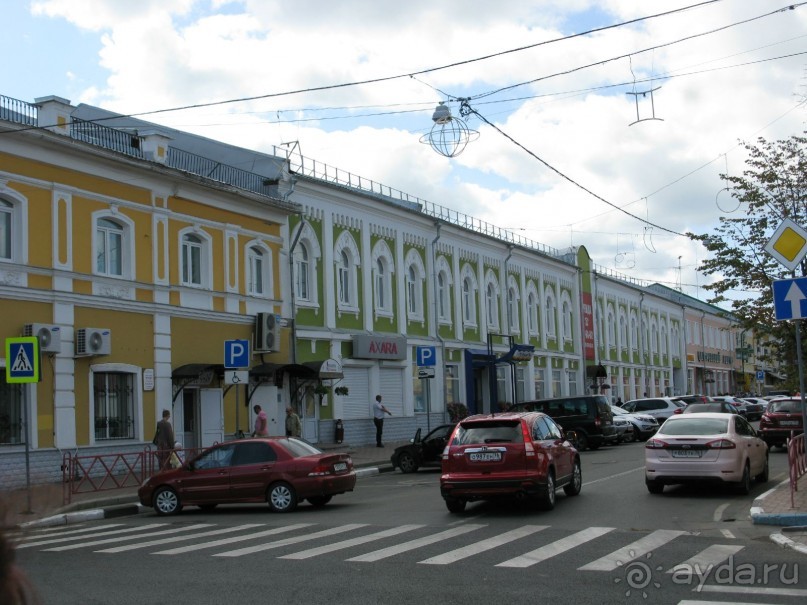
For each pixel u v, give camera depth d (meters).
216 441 27.28
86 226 23.20
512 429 15.41
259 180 31.02
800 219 23.02
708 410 36.97
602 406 34.53
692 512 14.70
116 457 21.25
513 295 49.53
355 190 35.94
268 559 11.16
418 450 26.67
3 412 20.56
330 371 31.12
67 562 11.56
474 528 13.44
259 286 30.28
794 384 22.95
